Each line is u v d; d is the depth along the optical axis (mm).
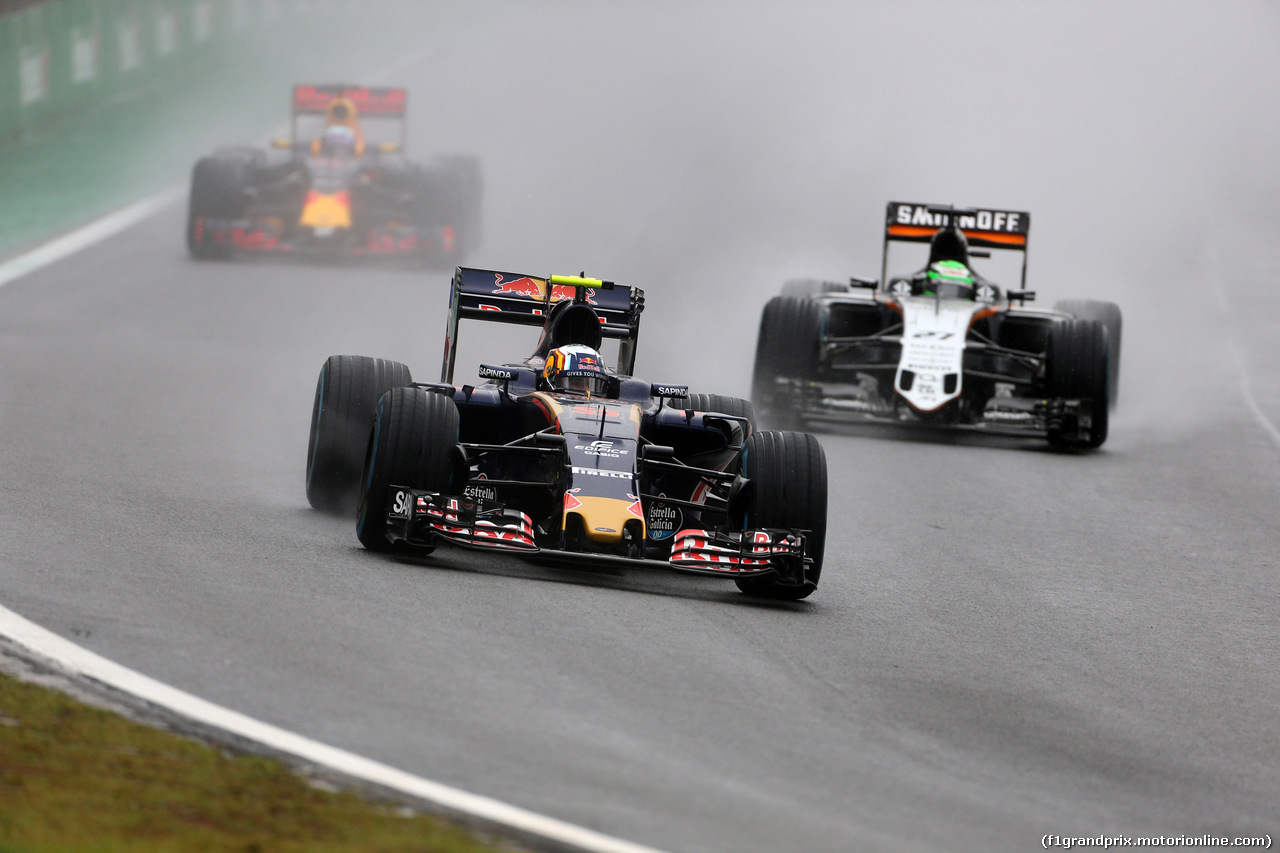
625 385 35281
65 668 21453
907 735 22672
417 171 91375
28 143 120250
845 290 66750
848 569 34781
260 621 24891
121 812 16578
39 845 15469
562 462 31234
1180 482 49094
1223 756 23188
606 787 18891
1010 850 18219
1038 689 25969
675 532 33500
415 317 74062
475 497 33719
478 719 21125
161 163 118438
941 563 36125
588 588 30188
